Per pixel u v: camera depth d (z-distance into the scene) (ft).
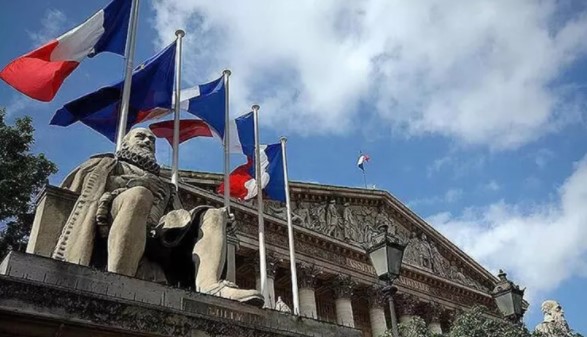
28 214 83.05
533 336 98.07
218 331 21.06
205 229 27.89
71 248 24.91
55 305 17.79
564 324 110.93
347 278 167.84
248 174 92.43
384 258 49.85
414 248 206.69
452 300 204.74
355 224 186.19
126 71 49.88
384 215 200.85
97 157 29.25
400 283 187.93
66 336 17.65
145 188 26.61
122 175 28.81
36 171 84.43
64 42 50.11
